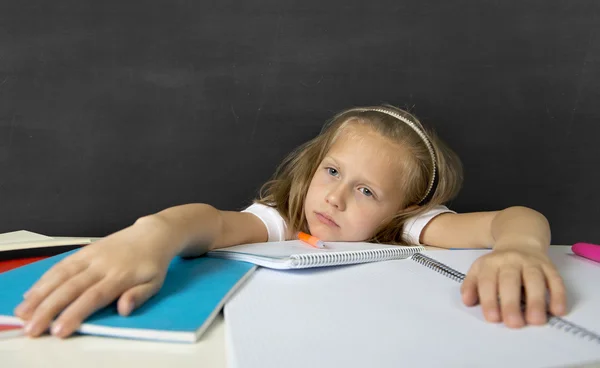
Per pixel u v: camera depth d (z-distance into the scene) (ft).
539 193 4.48
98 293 1.61
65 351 1.43
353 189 3.30
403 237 3.49
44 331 1.55
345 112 3.88
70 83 3.91
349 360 1.36
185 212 2.34
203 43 4.00
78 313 1.54
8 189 3.92
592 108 4.43
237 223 2.94
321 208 3.28
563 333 1.63
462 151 4.36
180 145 4.05
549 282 1.88
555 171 4.47
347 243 3.00
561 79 4.38
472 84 4.30
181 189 4.09
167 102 4.01
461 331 1.62
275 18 4.05
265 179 4.16
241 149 4.11
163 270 1.85
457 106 4.31
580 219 4.54
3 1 3.82
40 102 3.90
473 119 4.33
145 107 3.99
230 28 4.01
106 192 4.01
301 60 4.11
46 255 2.94
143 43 3.95
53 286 1.64
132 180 4.03
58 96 3.91
